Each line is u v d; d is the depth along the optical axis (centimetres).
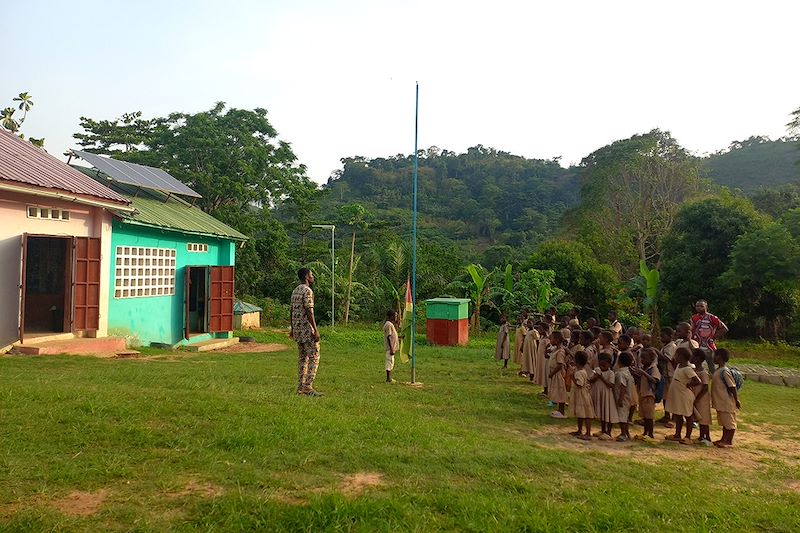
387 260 3247
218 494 418
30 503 385
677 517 461
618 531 416
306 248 3334
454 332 2094
